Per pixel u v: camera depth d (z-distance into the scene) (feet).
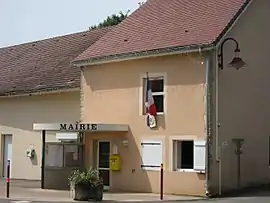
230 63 72.64
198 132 73.82
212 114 73.46
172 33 80.33
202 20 79.61
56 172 83.97
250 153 78.79
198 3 84.94
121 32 89.56
